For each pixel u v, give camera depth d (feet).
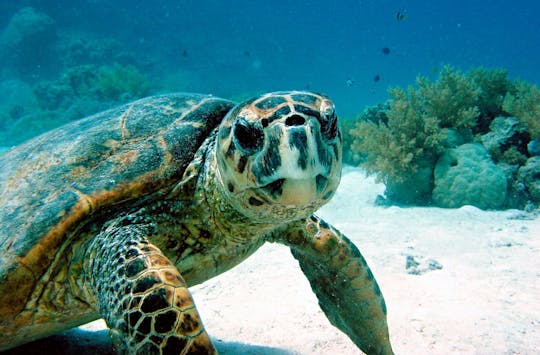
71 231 1.63
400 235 4.50
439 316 2.41
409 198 6.46
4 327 1.61
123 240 1.46
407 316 2.43
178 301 1.23
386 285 2.99
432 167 6.32
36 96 17.49
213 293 3.09
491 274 3.17
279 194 1.33
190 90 23.45
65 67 23.91
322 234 1.96
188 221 1.75
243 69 34.91
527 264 3.40
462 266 3.39
